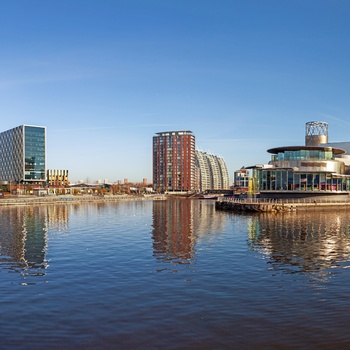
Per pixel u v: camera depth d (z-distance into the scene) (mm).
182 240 49125
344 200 107062
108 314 21625
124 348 17469
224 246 43750
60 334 19000
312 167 110750
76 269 32500
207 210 115062
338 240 47500
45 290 26297
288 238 49500
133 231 60375
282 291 25703
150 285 27266
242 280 28438
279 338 18406
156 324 20156
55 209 126562
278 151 119375
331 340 18188
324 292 25469
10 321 20703
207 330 19359
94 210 121375
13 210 119875
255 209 94312
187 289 26203
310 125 151125
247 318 20891
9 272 31578
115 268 32750
